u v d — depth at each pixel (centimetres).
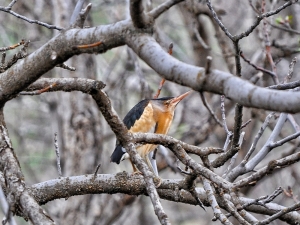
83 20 513
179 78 413
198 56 1594
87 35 487
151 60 434
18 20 1603
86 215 1385
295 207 552
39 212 536
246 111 1387
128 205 1413
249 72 1357
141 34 456
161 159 1327
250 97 375
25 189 562
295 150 1268
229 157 607
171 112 899
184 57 1603
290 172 1552
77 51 497
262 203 609
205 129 1437
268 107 369
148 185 522
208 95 1576
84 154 1413
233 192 531
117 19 1526
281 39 1377
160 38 1472
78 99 1437
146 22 454
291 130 1484
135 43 454
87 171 1409
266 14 641
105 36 475
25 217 569
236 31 1595
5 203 437
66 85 559
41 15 1560
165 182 663
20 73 543
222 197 575
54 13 1423
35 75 539
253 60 1363
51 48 512
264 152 720
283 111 365
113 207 1409
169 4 461
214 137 1588
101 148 1437
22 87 556
